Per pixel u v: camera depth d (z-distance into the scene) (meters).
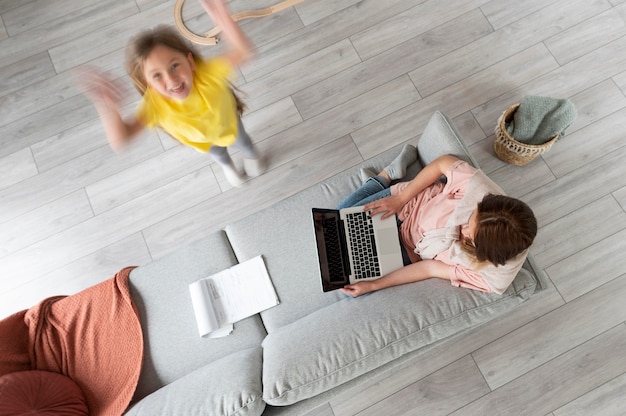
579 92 2.23
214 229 2.17
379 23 2.41
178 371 1.60
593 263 1.99
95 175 2.25
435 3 2.42
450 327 1.34
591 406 1.81
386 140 2.24
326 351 1.35
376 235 1.61
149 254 2.14
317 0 2.46
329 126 2.28
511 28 2.35
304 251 1.70
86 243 2.16
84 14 2.48
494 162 2.15
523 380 1.87
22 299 2.09
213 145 1.78
